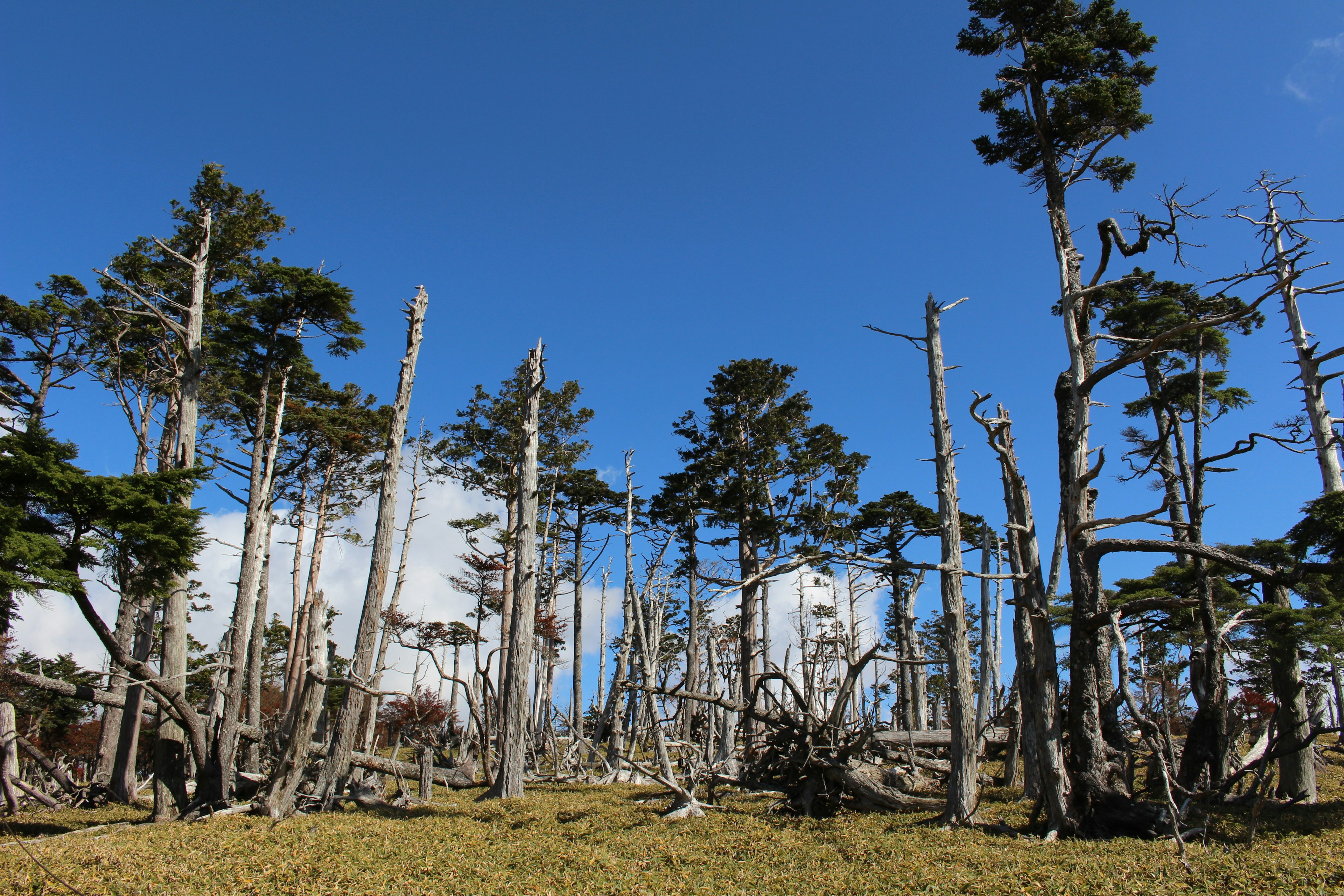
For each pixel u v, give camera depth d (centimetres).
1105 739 1468
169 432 2503
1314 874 845
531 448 2091
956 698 1323
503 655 3206
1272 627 1422
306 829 1334
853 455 3112
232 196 2433
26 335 2397
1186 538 1538
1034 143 1555
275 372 2458
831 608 3694
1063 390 1309
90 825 1585
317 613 1587
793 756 1562
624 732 2788
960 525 1434
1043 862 976
